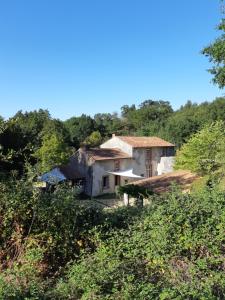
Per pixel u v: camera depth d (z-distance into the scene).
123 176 40.06
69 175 36.56
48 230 6.17
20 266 5.40
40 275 5.48
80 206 6.70
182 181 21.89
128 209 7.52
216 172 18.67
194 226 5.49
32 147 7.66
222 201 6.18
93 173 37.16
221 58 17.02
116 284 4.20
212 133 20.55
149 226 5.95
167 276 4.71
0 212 6.02
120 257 5.38
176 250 5.14
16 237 5.99
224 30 16.67
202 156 20.59
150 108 81.50
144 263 5.08
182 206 5.93
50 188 6.86
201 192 6.72
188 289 4.09
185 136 49.38
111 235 6.28
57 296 4.28
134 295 3.97
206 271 4.74
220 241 5.27
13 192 6.14
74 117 68.25
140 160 43.06
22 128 22.88
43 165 7.03
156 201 6.91
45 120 51.69
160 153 45.75
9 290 4.06
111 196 36.59
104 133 70.25
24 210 6.13
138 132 62.97
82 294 4.23
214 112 49.62
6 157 6.79
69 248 6.23
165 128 53.38
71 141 54.19
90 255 5.60
